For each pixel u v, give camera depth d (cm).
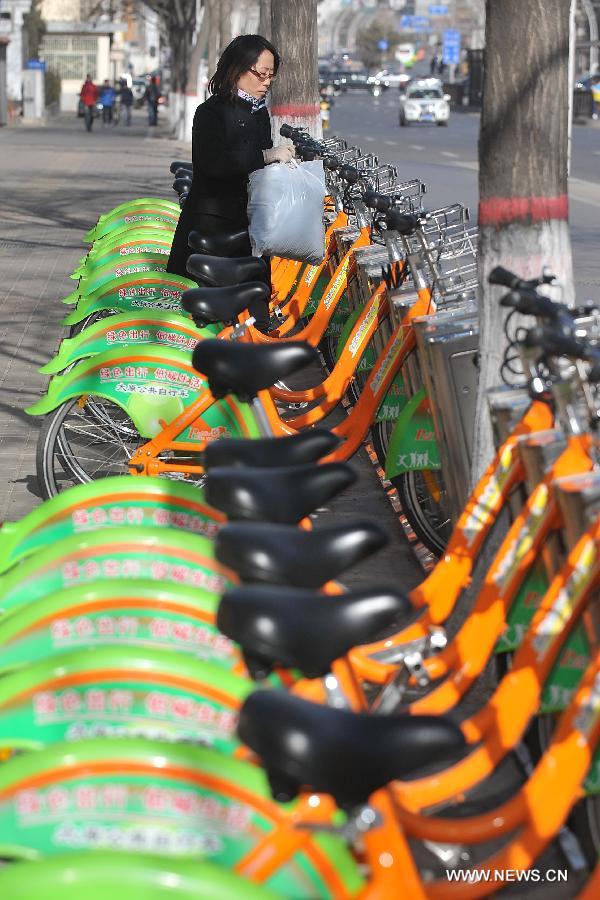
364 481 945
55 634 438
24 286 1702
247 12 5822
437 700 482
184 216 1023
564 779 390
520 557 484
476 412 639
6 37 6131
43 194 2819
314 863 344
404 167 3391
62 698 400
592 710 389
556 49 597
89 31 9431
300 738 287
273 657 331
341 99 11238
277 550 374
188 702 402
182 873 303
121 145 4688
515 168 604
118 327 817
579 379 441
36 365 1266
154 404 775
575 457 453
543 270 524
